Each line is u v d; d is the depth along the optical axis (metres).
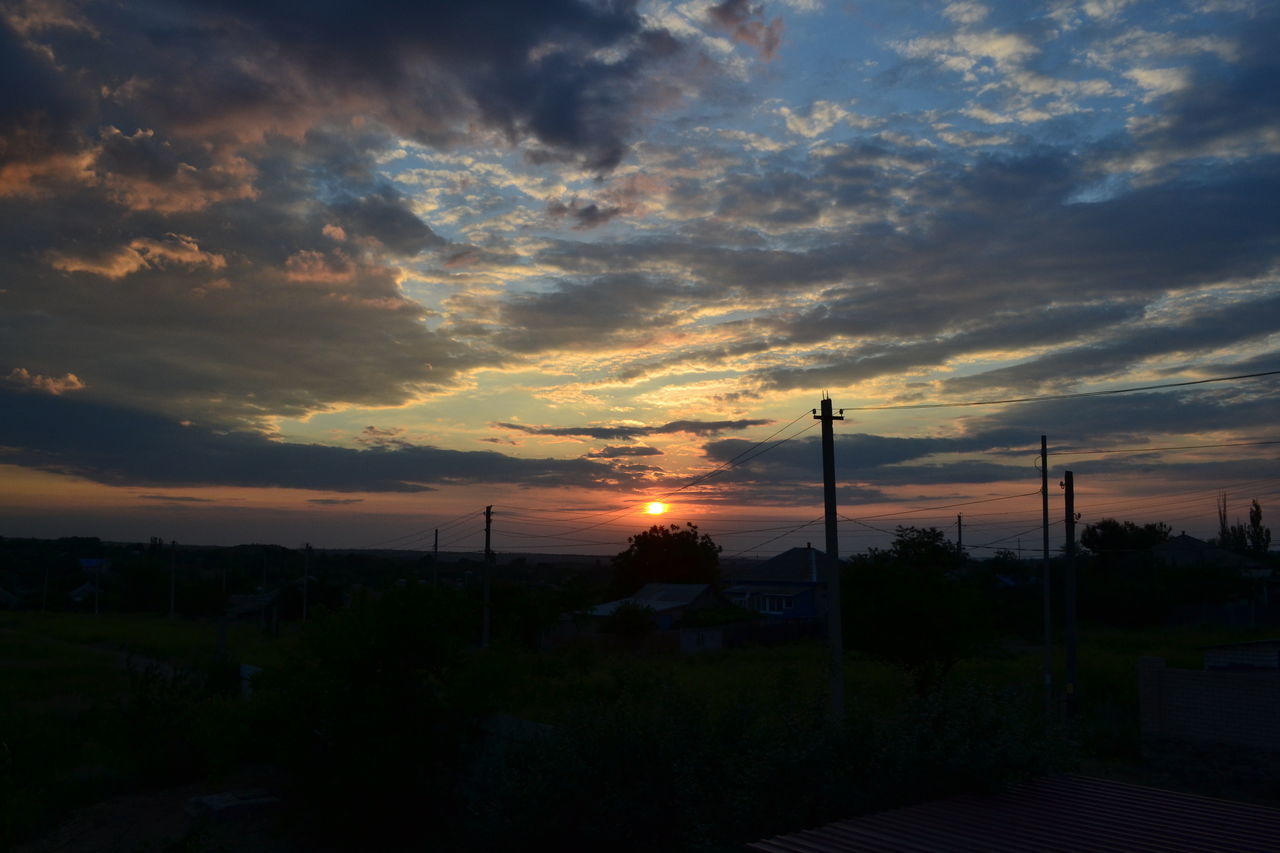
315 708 13.81
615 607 59.03
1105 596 54.59
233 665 25.39
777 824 8.66
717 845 8.66
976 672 25.91
